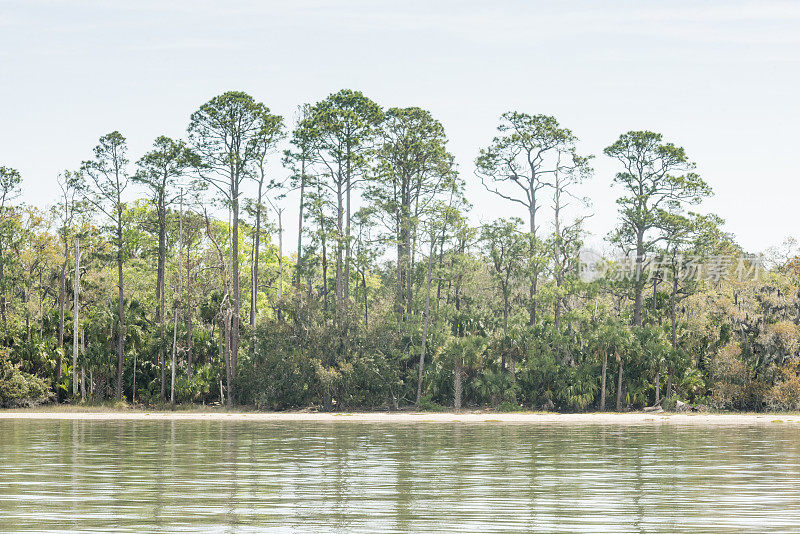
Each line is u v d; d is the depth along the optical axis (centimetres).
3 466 4762
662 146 12212
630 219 12181
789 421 9144
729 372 10725
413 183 12750
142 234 14800
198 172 12019
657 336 10900
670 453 5519
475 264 11888
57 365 11094
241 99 11838
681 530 2953
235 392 11194
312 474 4425
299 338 11106
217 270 13450
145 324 11919
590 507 3406
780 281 12938
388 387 10919
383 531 2953
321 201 11812
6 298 12988
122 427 8050
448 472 4512
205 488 3922
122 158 12544
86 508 3372
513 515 3234
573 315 11319
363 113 12106
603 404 10725
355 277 12700
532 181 12812
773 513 3272
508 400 10812
